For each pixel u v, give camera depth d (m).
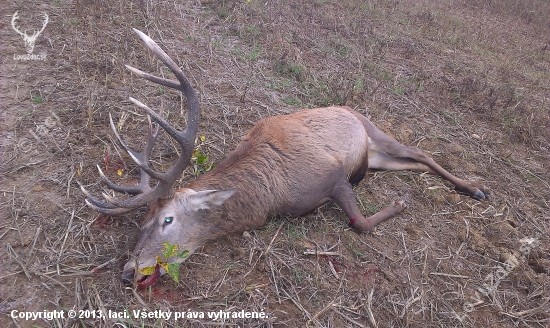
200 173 2.21
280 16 4.23
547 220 2.45
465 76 3.98
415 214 2.30
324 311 1.69
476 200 2.50
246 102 2.89
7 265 1.65
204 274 1.75
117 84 2.76
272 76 3.24
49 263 1.68
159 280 1.70
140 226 1.82
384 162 2.58
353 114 2.48
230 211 1.87
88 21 3.30
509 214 2.43
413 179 2.54
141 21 3.51
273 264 1.83
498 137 3.16
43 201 1.92
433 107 3.35
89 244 1.78
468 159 2.86
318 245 1.97
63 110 2.45
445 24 5.41
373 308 1.75
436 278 1.97
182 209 1.78
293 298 1.71
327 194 2.11
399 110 3.21
